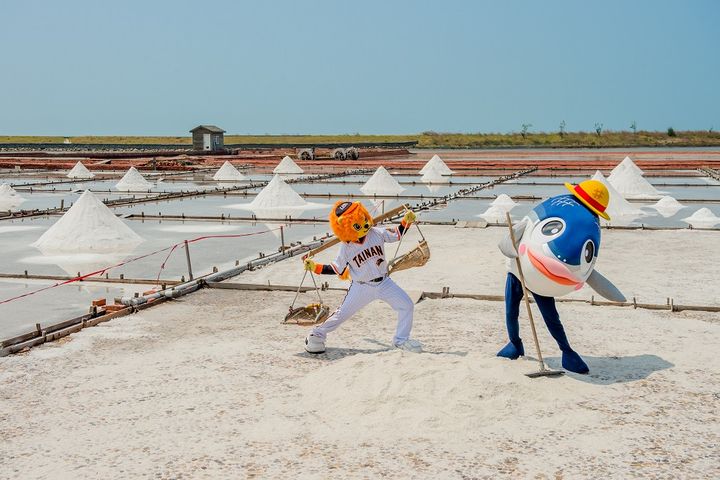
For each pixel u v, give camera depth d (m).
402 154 61.59
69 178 38.31
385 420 5.51
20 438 5.39
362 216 6.96
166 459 4.98
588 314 8.99
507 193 27.27
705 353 7.33
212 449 5.13
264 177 38.69
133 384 6.55
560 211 6.39
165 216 20.31
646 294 10.09
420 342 7.78
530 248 6.39
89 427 5.58
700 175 35.75
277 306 9.66
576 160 48.16
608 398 6.07
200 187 32.22
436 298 10.04
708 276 11.34
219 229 17.94
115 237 15.66
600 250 13.95
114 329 8.51
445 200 24.08
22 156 56.31
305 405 5.92
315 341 7.32
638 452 5.01
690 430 5.39
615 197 20.78
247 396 6.19
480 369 6.23
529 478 4.63
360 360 6.49
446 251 13.78
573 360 6.67
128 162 49.66
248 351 7.55
